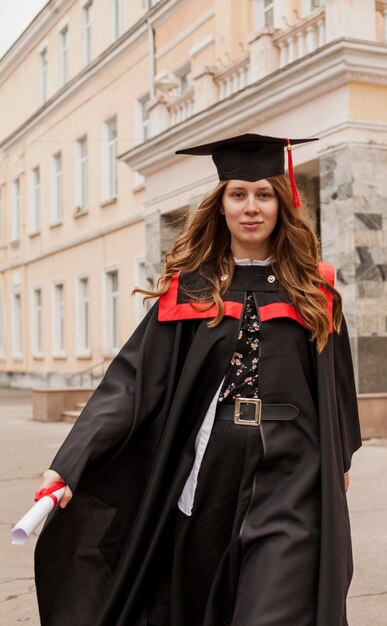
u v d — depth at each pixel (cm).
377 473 762
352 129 1041
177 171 1495
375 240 1040
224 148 262
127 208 1997
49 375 2484
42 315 2573
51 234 2481
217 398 252
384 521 577
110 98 2083
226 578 249
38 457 977
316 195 1230
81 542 264
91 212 2195
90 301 2206
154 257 1578
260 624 219
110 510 266
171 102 1519
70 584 263
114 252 2066
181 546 252
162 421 259
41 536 256
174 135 1434
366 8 1043
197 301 258
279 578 226
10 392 2455
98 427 247
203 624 247
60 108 2391
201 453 251
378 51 1030
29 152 2667
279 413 248
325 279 264
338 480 243
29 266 2688
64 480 238
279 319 254
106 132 2130
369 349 1027
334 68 1040
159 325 263
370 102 1054
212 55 1622
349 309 1034
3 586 459
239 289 259
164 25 1817
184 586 253
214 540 250
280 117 1173
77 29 2312
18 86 2827
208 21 1641
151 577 258
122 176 2017
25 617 407
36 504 226
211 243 270
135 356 263
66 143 2355
